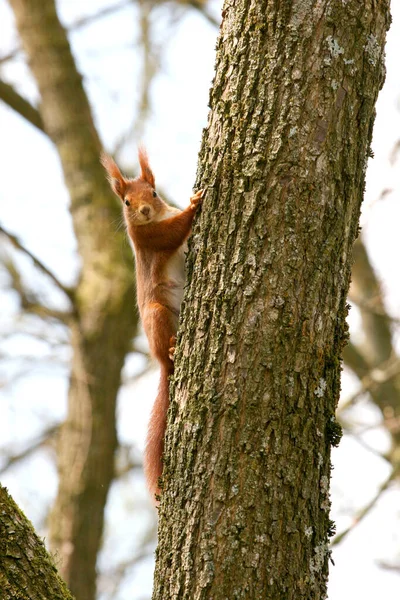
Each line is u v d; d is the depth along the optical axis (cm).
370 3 683
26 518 671
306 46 670
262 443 623
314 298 644
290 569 612
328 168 657
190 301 674
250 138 666
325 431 646
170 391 679
